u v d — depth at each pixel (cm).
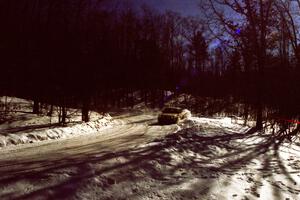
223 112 3584
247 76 2020
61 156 703
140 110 3659
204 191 541
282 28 1798
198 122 1886
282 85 1820
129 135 1302
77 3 1750
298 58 1806
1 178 436
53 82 1734
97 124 1759
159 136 1261
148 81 4453
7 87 2134
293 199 570
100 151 802
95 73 1938
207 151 930
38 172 484
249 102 2244
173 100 4544
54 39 1759
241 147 1081
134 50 4481
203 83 4622
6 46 1927
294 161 923
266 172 754
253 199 539
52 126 1443
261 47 1725
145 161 643
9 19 1917
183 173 633
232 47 1827
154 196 485
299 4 1758
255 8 1709
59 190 429
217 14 1769
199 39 4372
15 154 750
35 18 1922
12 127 1383
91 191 452
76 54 1755
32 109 2080
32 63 1900
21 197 391
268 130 1825
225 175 672
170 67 4991
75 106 2184
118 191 476
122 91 4312
